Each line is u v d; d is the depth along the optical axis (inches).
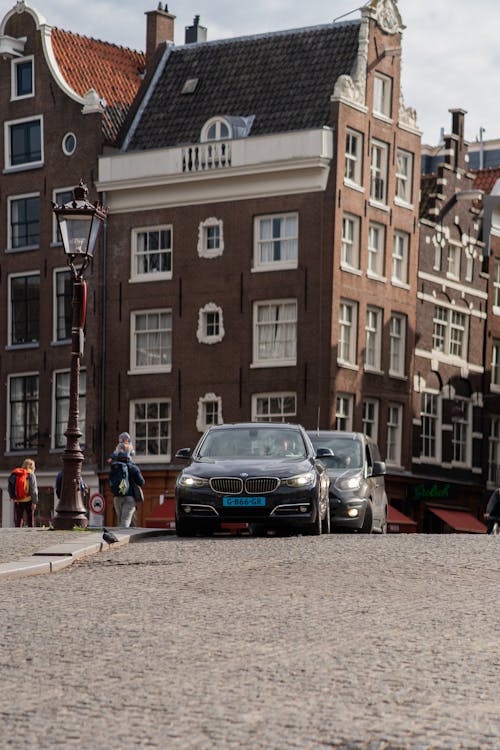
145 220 2369.6
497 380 2682.1
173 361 2338.8
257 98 2361.0
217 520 1039.0
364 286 2305.6
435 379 2503.7
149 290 2361.0
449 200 2551.7
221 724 386.0
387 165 2369.6
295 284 2245.3
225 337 2300.7
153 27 2554.1
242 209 2288.4
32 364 2481.5
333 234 2228.1
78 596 655.8
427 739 366.3
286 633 540.1
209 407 2322.8
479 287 2630.4
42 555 836.6
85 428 2404.0
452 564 765.9
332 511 1205.1
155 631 545.0
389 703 412.5
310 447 1109.1
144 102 2472.9
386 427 2368.4
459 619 576.7
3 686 443.8
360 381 2295.8
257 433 1112.2
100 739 370.9
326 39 2373.3
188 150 2321.6
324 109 2276.1
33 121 2496.3
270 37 2429.9
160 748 360.8
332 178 2233.0
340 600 632.4
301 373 2239.2
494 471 2669.8
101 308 2399.1
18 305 2507.4
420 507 2458.2
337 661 480.4
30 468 1546.5
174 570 758.5
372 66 2330.2
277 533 1170.0
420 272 2461.9
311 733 374.6
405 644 515.5
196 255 2322.8
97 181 2400.3
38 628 556.4
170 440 2338.8
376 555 815.7
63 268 2449.6
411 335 2431.1
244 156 2274.9
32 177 2486.5
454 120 2593.5
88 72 2544.3
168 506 2327.8
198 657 489.1
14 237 2513.5
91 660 485.4
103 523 2365.9
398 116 2390.5
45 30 2491.4
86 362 2410.2
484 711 402.0
